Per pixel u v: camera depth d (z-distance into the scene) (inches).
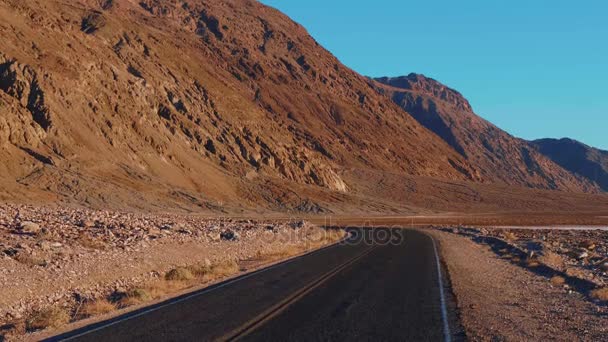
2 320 446.0
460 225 3122.5
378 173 7194.9
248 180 4503.0
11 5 3809.1
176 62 5708.7
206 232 1147.3
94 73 3880.4
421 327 407.5
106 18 5423.2
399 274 722.2
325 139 7746.1
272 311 454.3
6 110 2815.0
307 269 765.9
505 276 786.2
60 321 414.9
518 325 437.1
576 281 734.5
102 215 1278.3
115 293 565.0
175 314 441.4
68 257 639.1
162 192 3235.7
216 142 4717.0
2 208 1157.1
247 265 839.7
